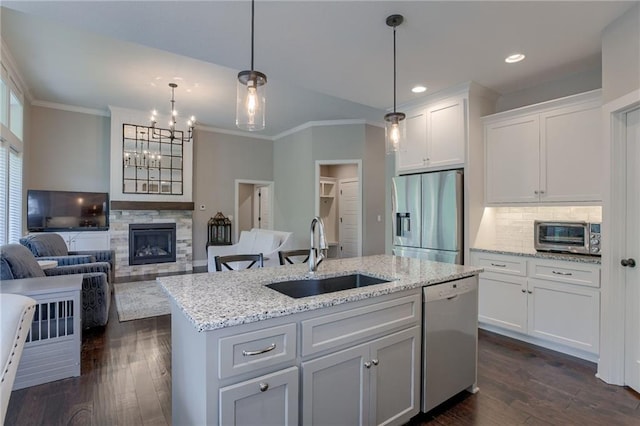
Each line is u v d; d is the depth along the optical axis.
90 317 3.40
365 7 2.26
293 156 7.34
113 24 2.47
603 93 2.53
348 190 7.90
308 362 1.49
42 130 5.68
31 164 5.57
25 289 2.39
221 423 1.26
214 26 2.49
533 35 2.62
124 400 2.19
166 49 2.86
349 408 1.64
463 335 2.24
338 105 5.65
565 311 2.88
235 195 7.61
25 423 1.96
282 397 1.41
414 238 3.92
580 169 2.98
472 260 3.53
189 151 6.77
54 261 3.70
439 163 3.83
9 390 0.91
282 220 7.75
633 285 2.37
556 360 2.82
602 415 2.08
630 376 2.38
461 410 2.13
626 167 2.42
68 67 4.23
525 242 3.69
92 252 4.82
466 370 2.27
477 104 3.68
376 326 1.75
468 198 3.55
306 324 1.48
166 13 2.32
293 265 2.52
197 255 7.14
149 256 6.34
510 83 3.56
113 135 5.96
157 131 6.40
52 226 5.57
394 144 2.55
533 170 3.31
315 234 2.29
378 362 1.76
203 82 4.69
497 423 2.00
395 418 1.85
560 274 2.90
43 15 2.34
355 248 7.72
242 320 1.28
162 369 2.61
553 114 3.17
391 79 3.45
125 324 3.60
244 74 1.86
